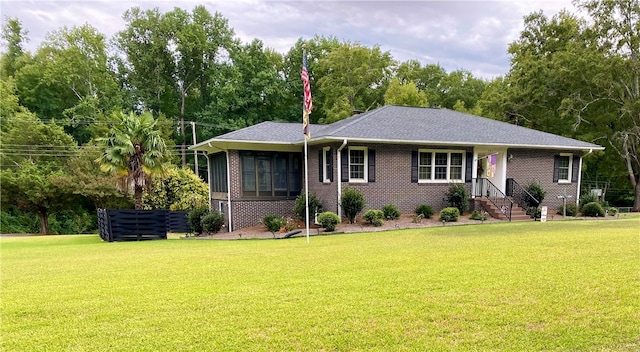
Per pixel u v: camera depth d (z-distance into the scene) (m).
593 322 3.67
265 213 15.94
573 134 25.55
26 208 25.36
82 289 5.33
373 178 14.50
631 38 22.47
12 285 5.68
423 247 8.12
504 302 4.27
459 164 15.74
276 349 3.29
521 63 28.20
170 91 39.06
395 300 4.45
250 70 36.75
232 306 4.39
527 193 15.77
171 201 21.86
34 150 25.59
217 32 38.78
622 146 24.17
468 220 14.27
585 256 6.54
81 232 28.42
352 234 11.69
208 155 18.80
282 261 7.10
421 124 16.14
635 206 24.16
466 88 43.91
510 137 16.23
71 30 34.69
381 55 38.09
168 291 5.10
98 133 31.27
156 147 14.95
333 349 3.27
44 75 33.03
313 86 39.44
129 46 35.91
